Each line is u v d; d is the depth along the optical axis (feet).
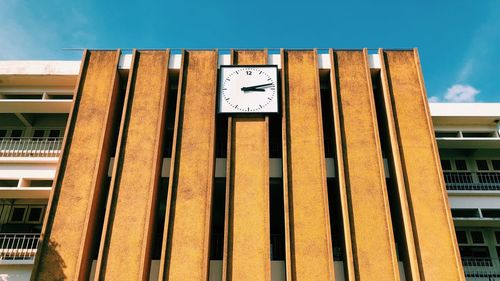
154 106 62.59
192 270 51.83
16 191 63.05
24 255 58.95
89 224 54.60
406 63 66.54
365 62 65.98
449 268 52.60
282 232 68.49
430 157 59.52
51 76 67.97
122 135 59.88
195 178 57.31
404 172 58.39
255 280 51.26
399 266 55.06
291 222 54.75
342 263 54.90
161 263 51.75
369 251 53.26
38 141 70.38
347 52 67.21
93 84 64.44
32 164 63.98
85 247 53.26
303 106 62.64
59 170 57.52
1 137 71.92
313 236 53.98
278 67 65.98
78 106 62.69
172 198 55.88
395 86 64.69
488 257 68.33
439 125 74.18
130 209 55.26
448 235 54.44
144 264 51.83
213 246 61.41
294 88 64.03
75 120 61.62
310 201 56.08
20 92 70.49
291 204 55.88
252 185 56.75
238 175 57.36
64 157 58.75
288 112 62.18
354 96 63.67
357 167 58.54
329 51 66.69
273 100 62.08
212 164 57.88
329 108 66.13
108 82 64.69
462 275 51.80
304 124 61.31
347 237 53.72
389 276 51.96
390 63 66.49
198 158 58.59
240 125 61.05
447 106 71.97
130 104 62.59
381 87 65.41
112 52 67.26
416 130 61.46
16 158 63.67
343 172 57.82
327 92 67.77
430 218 55.47
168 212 54.65
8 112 70.59
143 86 64.08
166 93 64.49
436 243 53.93
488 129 73.97
